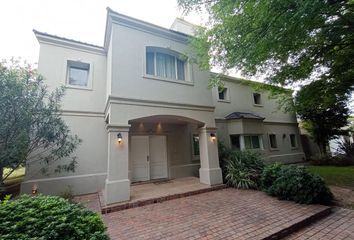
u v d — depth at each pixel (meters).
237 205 5.38
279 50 5.64
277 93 9.51
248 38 4.95
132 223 4.38
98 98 8.40
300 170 5.95
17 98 5.37
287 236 3.81
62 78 7.84
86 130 7.95
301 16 4.13
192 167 10.19
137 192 6.75
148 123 9.53
